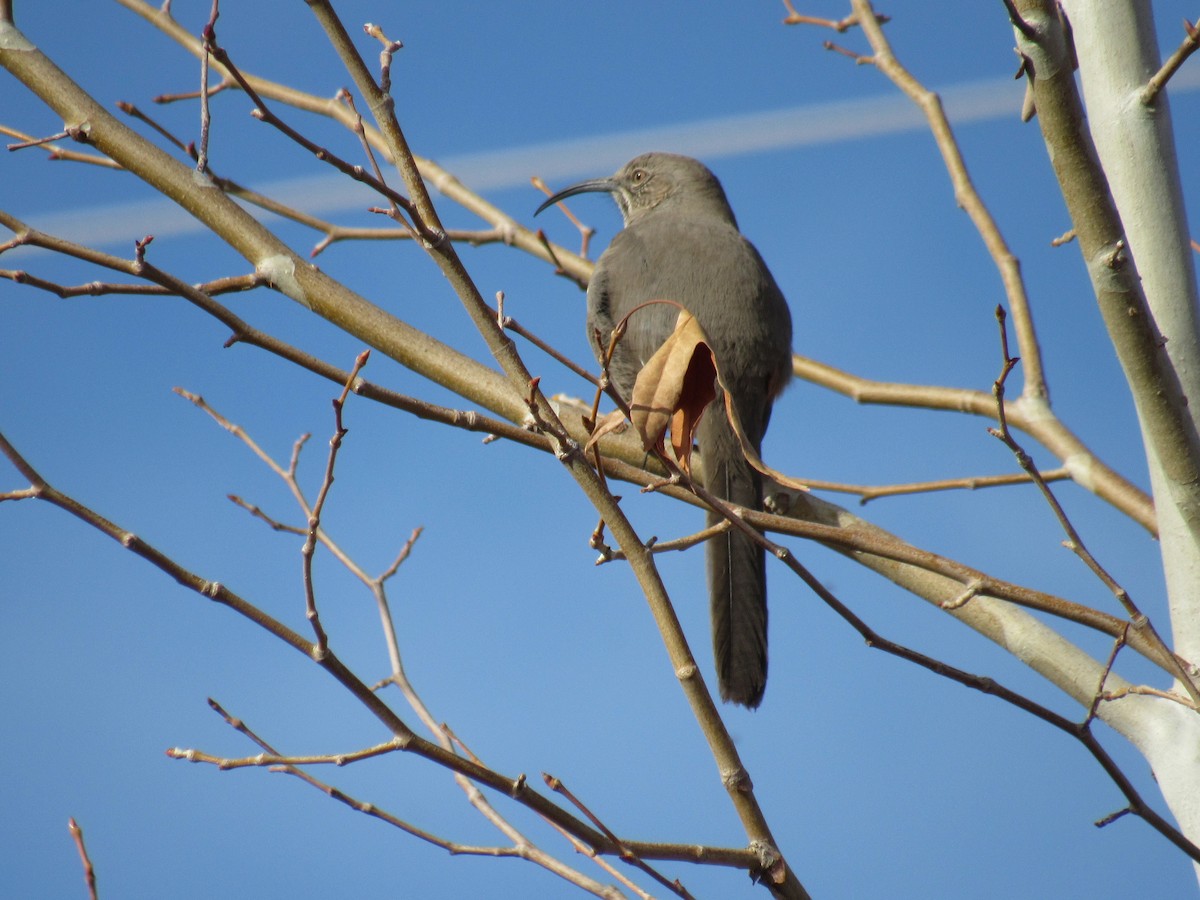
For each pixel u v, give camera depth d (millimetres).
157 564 5426
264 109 5184
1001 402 5746
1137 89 7137
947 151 10633
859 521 8984
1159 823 5723
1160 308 7035
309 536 5469
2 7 7805
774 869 5230
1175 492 6492
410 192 5461
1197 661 6910
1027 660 7520
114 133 7652
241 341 6047
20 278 5887
